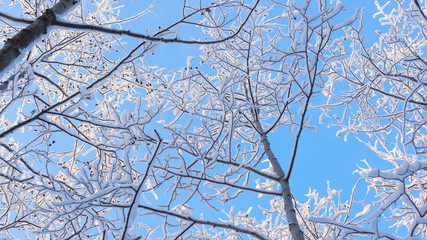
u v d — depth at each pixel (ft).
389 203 8.43
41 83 18.15
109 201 10.52
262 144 15.60
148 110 11.01
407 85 17.16
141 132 11.47
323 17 11.25
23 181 11.27
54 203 9.32
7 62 7.47
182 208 14.29
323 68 12.36
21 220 13.48
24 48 7.93
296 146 12.69
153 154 10.09
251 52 17.02
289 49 12.10
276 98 14.29
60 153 17.49
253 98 16.28
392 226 18.31
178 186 12.63
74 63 15.98
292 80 12.59
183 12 10.83
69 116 10.35
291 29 13.10
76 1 9.64
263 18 17.06
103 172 14.34
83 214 11.09
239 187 12.67
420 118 16.96
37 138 12.51
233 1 11.59
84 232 11.84
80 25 8.96
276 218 17.87
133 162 14.49
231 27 17.04
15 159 12.05
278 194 12.51
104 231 11.08
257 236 11.71
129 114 11.12
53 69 16.97
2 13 8.87
